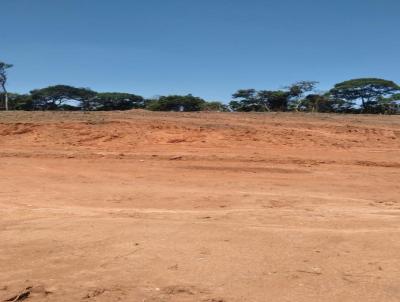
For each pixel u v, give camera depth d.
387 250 5.71
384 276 4.89
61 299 4.46
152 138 18.50
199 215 7.76
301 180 12.02
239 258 5.47
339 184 11.51
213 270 5.11
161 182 11.64
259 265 5.24
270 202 9.13
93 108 59.97
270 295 4.46
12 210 8.23
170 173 12.91
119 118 22.72
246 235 6.39
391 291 4.52
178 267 5.20
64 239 6.32
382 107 54.06
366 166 14.32
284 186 11.19
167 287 4.68
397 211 8.22
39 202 9.21
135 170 13.33
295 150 17.02
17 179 11.99
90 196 9.86
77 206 8.81
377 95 55.19
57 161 14.83
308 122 23.11
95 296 4.51
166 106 54.78
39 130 19.47
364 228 6.80
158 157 15.32
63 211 8.20
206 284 4.73
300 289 4.59
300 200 9.35
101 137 18.73
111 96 59.34
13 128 19.56
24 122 20.36
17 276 5.04
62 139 18.62
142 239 6.24
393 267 5.14
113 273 5.07
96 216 7.72
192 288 4.64
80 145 18.05
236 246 5.91
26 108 58.97
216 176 12.51
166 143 18.12
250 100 58.47
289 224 7.07
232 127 19.88
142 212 8.07
